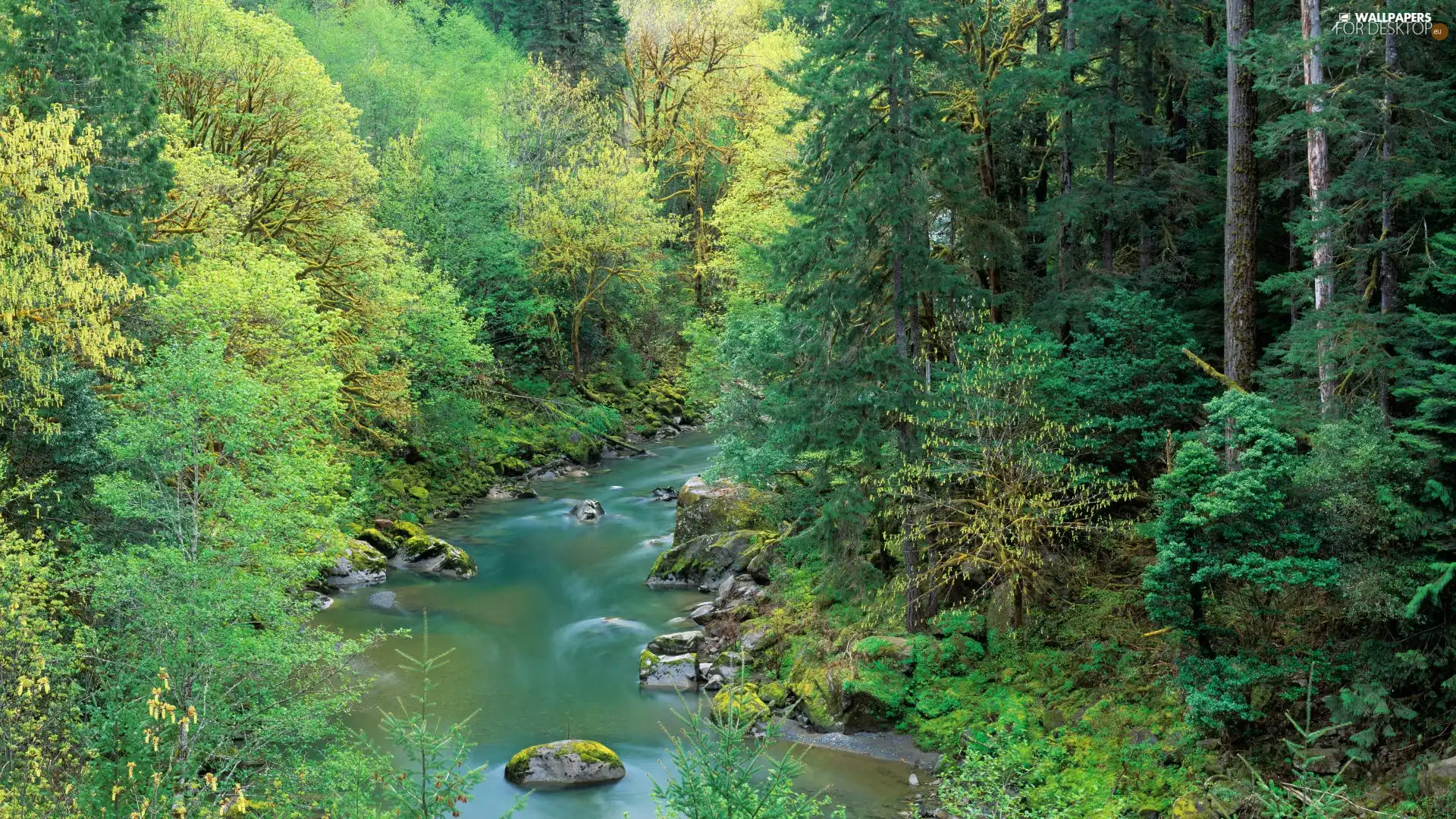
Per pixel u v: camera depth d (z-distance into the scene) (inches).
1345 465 569.3
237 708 569.0
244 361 794.8
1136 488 838.5
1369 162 646.5
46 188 659.4
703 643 912.3
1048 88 976.3
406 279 1315.2
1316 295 682.8
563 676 885.2
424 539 1195.3
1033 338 858.1
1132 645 724.7
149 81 808.9
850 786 680.4
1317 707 604.1
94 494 652.7
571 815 655.1
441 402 1514.5
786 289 925.2
